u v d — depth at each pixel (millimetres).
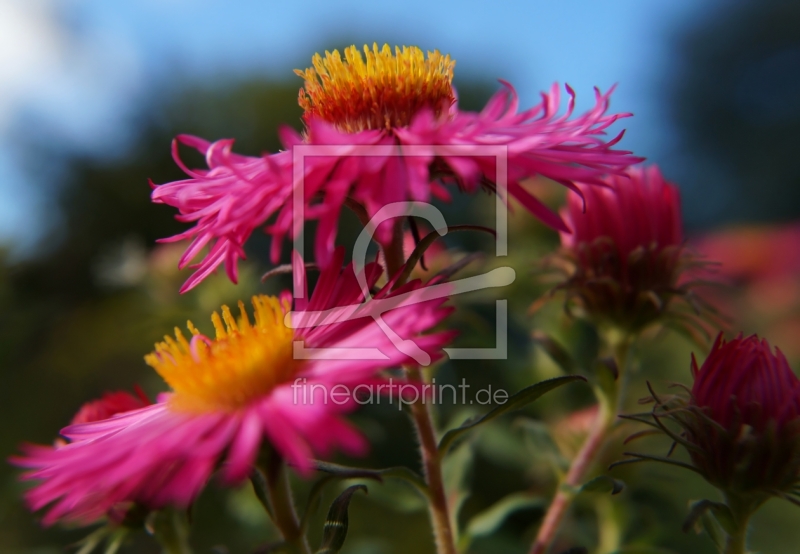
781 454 109
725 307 224
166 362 109
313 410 96
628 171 137
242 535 208
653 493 166
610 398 134
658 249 135
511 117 112
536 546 133
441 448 117
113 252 653
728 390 111
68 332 405
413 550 214
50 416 319
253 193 104
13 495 172
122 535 124
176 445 99
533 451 150
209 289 205
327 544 109
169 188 113
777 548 201
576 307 142
